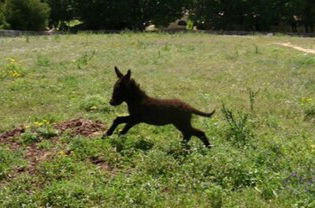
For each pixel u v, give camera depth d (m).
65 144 11.33
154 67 23.91
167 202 8.35
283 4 59.94
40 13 54.94
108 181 9.20
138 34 42.72
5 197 8.59
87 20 62.28
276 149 11.17
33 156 10.69
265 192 8.79
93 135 11.92
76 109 15.19
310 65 25.38
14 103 16.19
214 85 19.58
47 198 8.45
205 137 11.09
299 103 16.58
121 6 60.44
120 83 11.08
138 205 8.28
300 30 63.25
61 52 28.95
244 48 32.56
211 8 61.91
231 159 9.66
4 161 10.22
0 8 54.41
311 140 12.16
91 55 27.44
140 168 9.80
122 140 11.09
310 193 8.61
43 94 17.55
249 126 13.29
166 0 60.88
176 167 9.63
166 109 11.03
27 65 24.02
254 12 60.44
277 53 30.14
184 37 40.00
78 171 9.67
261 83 20.34
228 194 8.73
